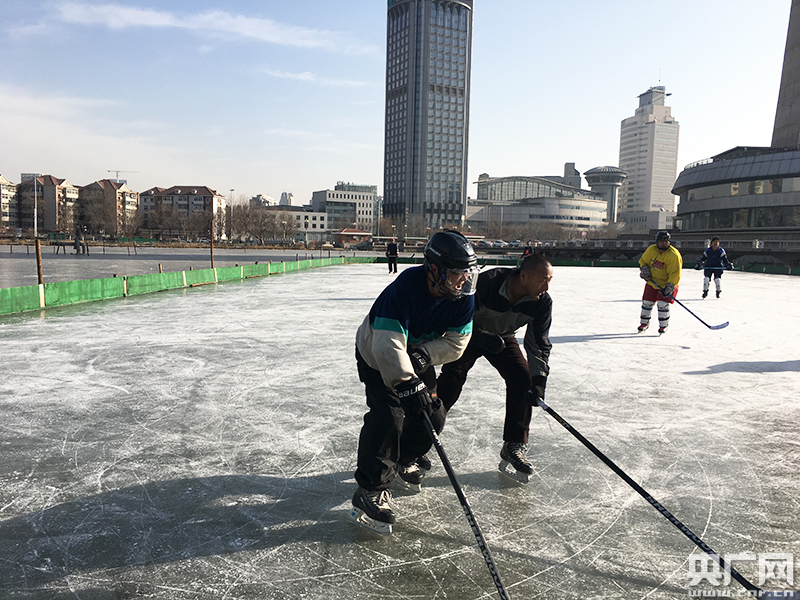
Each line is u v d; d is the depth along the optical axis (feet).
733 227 185.68
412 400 7.74
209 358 21.44
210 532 8.44
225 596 6.84
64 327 28.68
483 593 7.00
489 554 6.68
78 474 10.56
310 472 10.79
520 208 567.18
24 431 12.93
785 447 12.55
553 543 8.28
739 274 103.30
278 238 387.34
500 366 10.61
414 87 545.44
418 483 10.05
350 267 108.37
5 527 8.52
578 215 570.05
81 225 411.13
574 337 28.22
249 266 69.97
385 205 595.47
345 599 6.82
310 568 7.50
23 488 9.91
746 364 21.84
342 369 19.79
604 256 173.68
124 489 9.93
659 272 28.71
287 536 8.36
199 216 398.42
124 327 28.96
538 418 14.61
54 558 7.66
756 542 8.38
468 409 15.23
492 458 11.69
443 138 551.18
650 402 16.22
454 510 9.32
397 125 568.82
